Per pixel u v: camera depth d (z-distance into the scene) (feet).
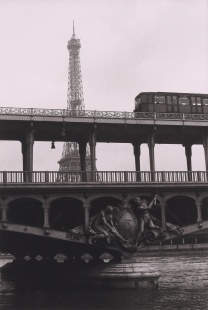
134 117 171.94
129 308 127.54
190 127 177.37
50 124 165.27
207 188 168.66
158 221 165.17
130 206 163.02
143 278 160.97
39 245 191.62
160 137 188.55
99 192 160.56
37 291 165.99
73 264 181.98
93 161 168.45
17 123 162.71
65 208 163.22
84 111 165.99
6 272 229.86
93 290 160.86
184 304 132.67
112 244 159.74
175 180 166.91
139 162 191.42
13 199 152.15
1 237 177.68
